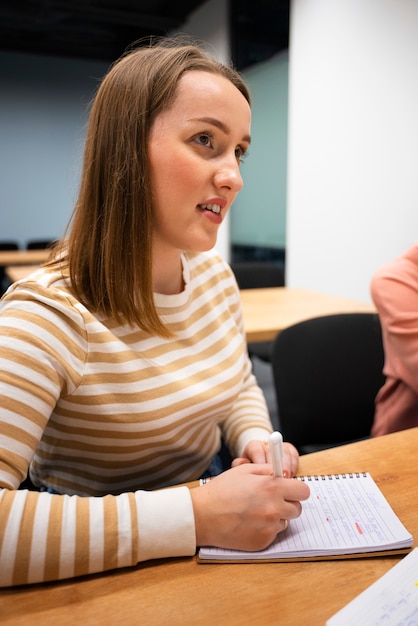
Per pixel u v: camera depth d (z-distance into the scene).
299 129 3.43
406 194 2.67
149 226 0.69
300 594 0.49
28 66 5.84
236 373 0.87
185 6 4.64
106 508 0.54
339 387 1.30
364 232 2.98
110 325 0.71
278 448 0.58
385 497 0.66
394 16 2.60
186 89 0.64
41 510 0.53
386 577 0.50
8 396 0.56
